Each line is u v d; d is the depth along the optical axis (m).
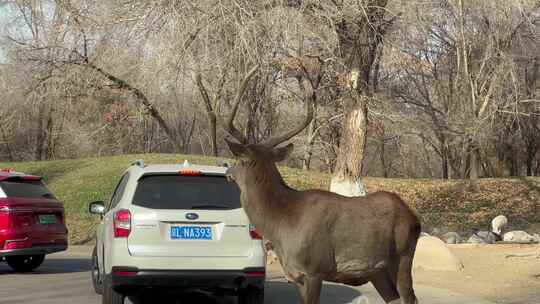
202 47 20.64
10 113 45.09
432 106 44.25
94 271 11.50
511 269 14.69
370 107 22.62
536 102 40.94
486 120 38.44
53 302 10.79
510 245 19.55
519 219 30.86
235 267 9.12
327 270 7.34
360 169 21.06
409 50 26.83
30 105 39.19
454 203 32.84
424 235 15.51
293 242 7.26
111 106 38.66
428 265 14.84
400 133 40.88
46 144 49.53
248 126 37.91
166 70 20.92
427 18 22.47
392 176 62.28
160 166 9.44
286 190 7.41
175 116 42.59
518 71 38.94
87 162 35.97
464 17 33.91
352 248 7.36
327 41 20.58
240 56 20.16
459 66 39.56
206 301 11.22
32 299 11.09
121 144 45.56
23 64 34.81
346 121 21.20
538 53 38.03
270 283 13.45
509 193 33.97
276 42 20.34
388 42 21.56
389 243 7.51
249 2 20.00
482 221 30.42
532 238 21.92
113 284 9.02
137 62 23.36
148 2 20.72
